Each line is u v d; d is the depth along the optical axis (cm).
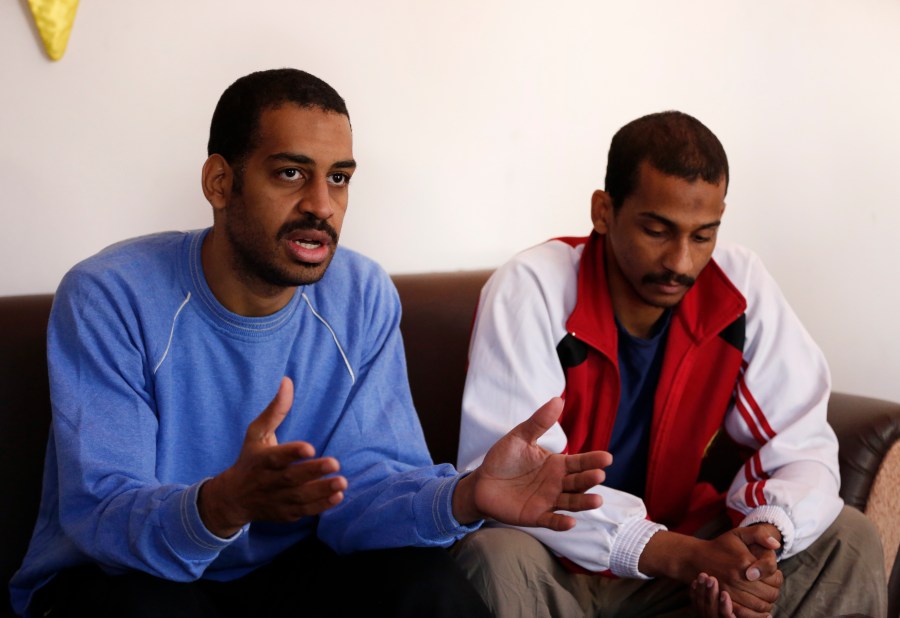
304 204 125
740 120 224
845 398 177
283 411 104
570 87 210
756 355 162
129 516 114
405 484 130
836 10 225
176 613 112
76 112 168
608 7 210
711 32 219
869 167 233
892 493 168
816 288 234
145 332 128
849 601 147
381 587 121
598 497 115
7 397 147
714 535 158
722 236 227
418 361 176
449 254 204
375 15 190
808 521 145
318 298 142
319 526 136
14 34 163
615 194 150
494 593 136
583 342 155
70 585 121
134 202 175
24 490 147
